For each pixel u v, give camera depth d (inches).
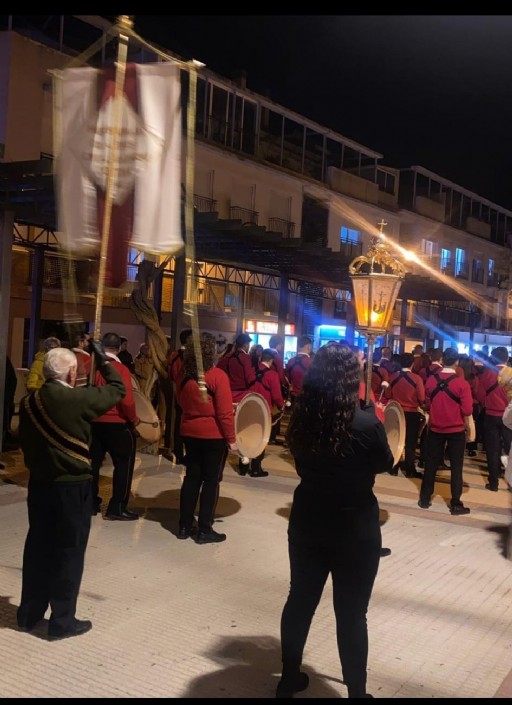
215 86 952.9
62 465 162.1
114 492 270.8
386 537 269.0
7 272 343.6
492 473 373.1
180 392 249.9
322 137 1186.0
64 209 181.2
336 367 134.7
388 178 1310.3
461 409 308.2
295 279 673.6
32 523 168.1
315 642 171.5
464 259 1525.6
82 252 182.1
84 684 145.3
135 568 218.1
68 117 179.5
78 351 254.8
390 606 198.4
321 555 138.3
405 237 1355.8
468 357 480.7
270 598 198.1
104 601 190.5
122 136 178.1
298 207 1061.8
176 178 179.3
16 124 690.2
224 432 242.5
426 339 1288.1
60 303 761.6
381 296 236.2
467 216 1571.1
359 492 135.0
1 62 688.4
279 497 322.3
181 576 212.7
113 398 167.0
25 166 312.8
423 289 713.6
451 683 153.6
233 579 212.1
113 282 181.0
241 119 1005.2
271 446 484.4
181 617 182.1
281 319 622.8
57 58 724.0
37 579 168.6
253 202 981.8
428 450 317.4
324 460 134.9
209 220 397.7
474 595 210.2
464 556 248.5
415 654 167.8
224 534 255.9
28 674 148.4
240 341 383.2
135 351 843.4
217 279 840.9
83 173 179.5
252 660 159.9
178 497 311.6
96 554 229.3
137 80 177.9
